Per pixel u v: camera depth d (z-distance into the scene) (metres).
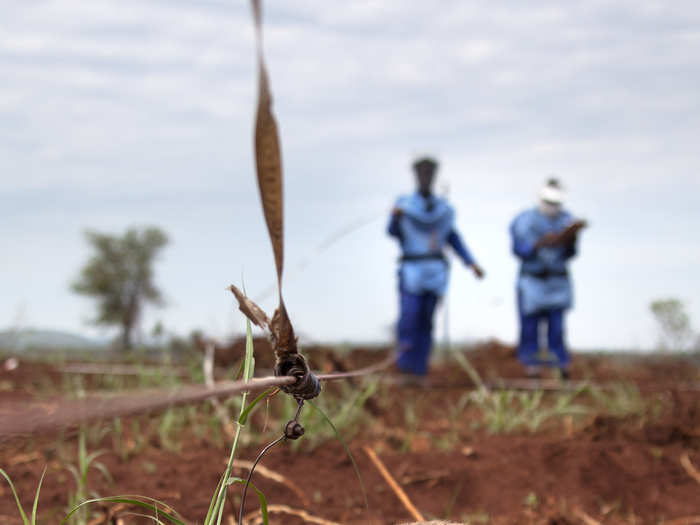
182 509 2.80
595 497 3.36
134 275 14.37
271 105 0.74
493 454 3.90
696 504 3.32
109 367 7.42
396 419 5.15
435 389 7.40
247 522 2.72
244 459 3.55
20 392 5.57
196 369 5.17
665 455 3.93
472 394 5.78
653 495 3.41
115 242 14.57
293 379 0.87
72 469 2.91
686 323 10.77
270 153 0.77
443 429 4.86
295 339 0.95
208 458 3.55
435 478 3.46
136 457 3.55
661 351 10.83
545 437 4.48
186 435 4.05
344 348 7.42
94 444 3.79
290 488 3.21
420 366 8.22
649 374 9.48
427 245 8.29
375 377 5.12
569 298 8.70
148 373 5.79
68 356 8.78
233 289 0.96
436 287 8.17
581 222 8.09
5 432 0.35
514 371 9.06
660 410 4.96
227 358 4.97
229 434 3.95
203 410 4.37
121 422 3.87
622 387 6.73
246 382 0.56
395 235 8.48
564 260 8.77
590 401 6.59
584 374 9.39
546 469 3.67
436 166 8.40
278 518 2.83
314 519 2.82
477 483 3.46
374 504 3.11
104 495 2.94
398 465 3.63
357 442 4.04
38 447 3.66
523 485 3.46
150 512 2.70
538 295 8.62
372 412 4.91
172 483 3.14
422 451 4.01
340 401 4.62
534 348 8.72
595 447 3.96
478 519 3.03
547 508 3.21
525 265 8.79
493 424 4.83
